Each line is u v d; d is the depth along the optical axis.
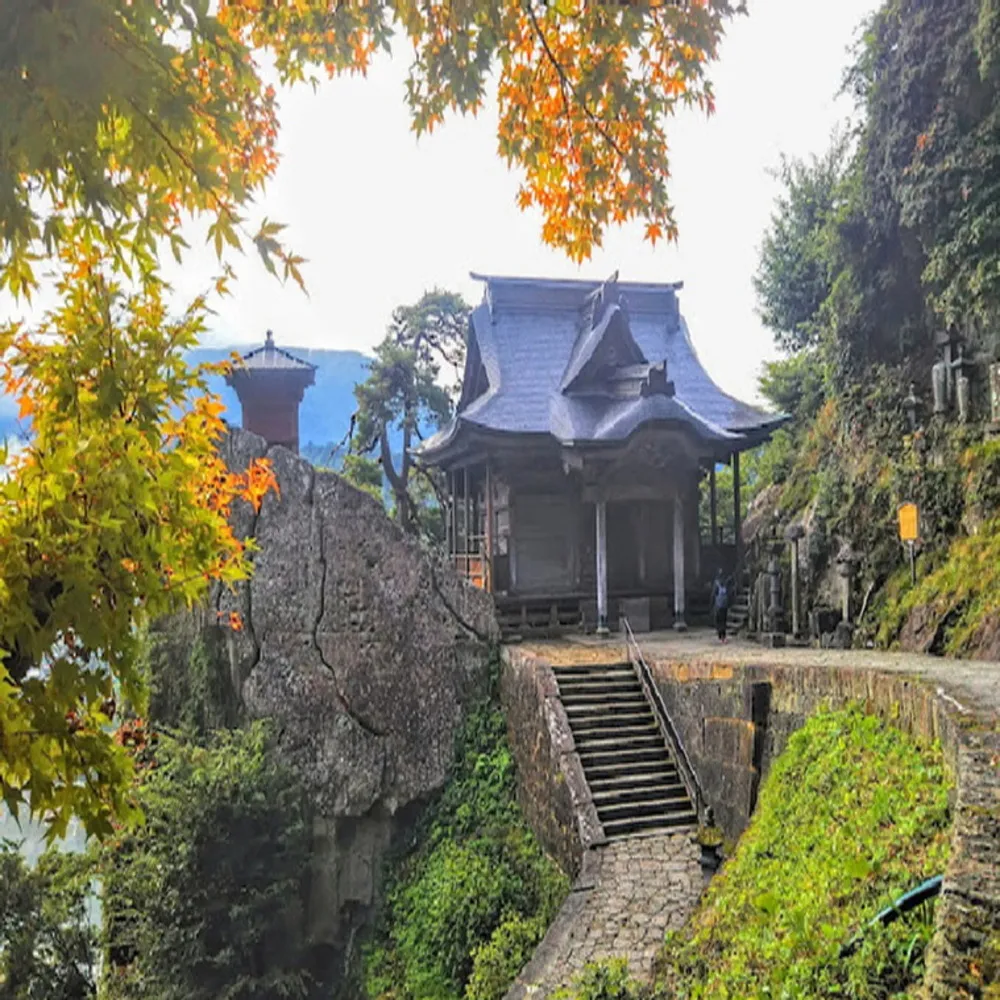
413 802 18.75
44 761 3.39
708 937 8.29
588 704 15.98
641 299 27.92
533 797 16.41
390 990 15.38
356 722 19.17
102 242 3.62
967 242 16.28
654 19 5.28
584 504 24.41
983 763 6.68
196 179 3.40
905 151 18.05
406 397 33.75
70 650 3.67
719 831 11.38
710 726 14.14
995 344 16.94
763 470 30.56
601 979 8.46
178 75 3.24
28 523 3.48
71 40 2.78
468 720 19.05
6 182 2.90
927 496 17.75
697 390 25.75
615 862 12.20
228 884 16.39
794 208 29.94
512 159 5.99
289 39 5.60
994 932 4.19
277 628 20.28
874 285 20.47
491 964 12.55
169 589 3.91
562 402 23.66
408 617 19.42
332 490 20.44
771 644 18.91
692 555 24.91
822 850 8.12
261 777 17.47
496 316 26.25
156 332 3.82
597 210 6.04
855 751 10.02
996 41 14.89
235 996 16.20
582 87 5.53
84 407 3.64
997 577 14.88
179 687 22.39
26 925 17.20
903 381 20.06
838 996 5.46
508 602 22.38
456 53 5.36
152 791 16.78
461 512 28.66
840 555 18.31
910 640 16.23
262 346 29.34
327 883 18.52
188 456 4.11
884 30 18.66
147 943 16.22
